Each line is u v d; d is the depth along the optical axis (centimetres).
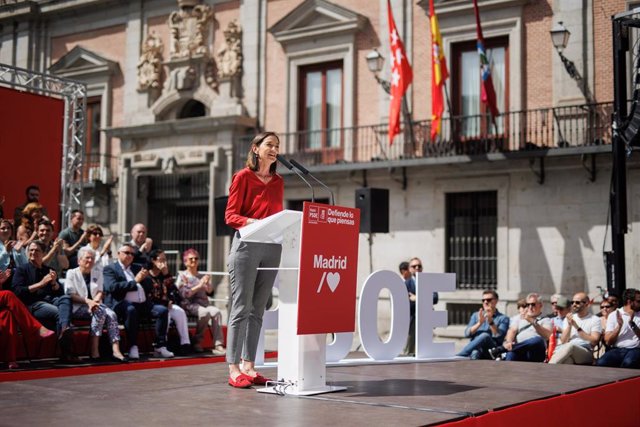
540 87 1673
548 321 1003
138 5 2222
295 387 521
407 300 842
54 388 546
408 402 490
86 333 895
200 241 2108
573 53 1630
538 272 1630
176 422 413
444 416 439
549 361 948
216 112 2059
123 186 2173
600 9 1608
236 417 430
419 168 1780
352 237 539
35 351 848
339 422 417
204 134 2059
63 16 2358
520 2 1689
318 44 1952
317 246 511
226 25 2098
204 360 901
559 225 1614
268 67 2028
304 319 500
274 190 554
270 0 2034
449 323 1741
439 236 1756
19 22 2406
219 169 2017
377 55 1700
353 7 1912
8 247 874
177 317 970
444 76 1656
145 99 2180
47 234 923
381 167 1762
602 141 1553
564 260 1605
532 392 557
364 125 1884
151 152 2133
